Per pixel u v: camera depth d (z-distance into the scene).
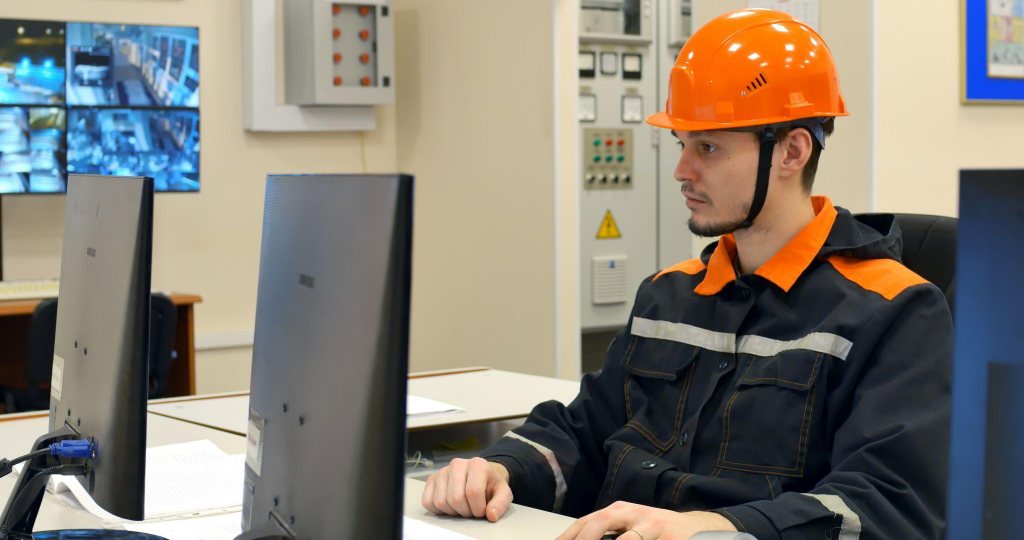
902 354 1.43
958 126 3.63
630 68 5.41
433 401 2.26
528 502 1.58
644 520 1.22
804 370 1.48
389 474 0.81
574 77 4.44
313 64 4.74
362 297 0.83
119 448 1.15
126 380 1.15
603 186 5.38
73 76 4.23
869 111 3.37
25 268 4.38
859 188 3.42
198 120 4.59
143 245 1.14
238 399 2.42
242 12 4.81
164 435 1.98
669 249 5.61
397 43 5.31
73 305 1.37
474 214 4.90
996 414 0.64
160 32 4.46
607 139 5.36
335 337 0.87
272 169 4.95
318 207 0.93
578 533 1.23
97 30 4.29
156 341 3.62
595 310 5.43
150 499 1.50
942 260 1.77
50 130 4.17
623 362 1.73
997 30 3.69
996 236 0.64
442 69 5.04
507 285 4.72
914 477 1.34
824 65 1.58
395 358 0.80
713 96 1.55
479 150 4.84
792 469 1.47
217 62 4.77
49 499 1.54
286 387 0.96
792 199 1.58
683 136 1.59
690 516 1.24
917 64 3.49
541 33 4.43
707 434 1.56
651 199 5.53
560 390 2.48
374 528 0.81
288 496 0.93
